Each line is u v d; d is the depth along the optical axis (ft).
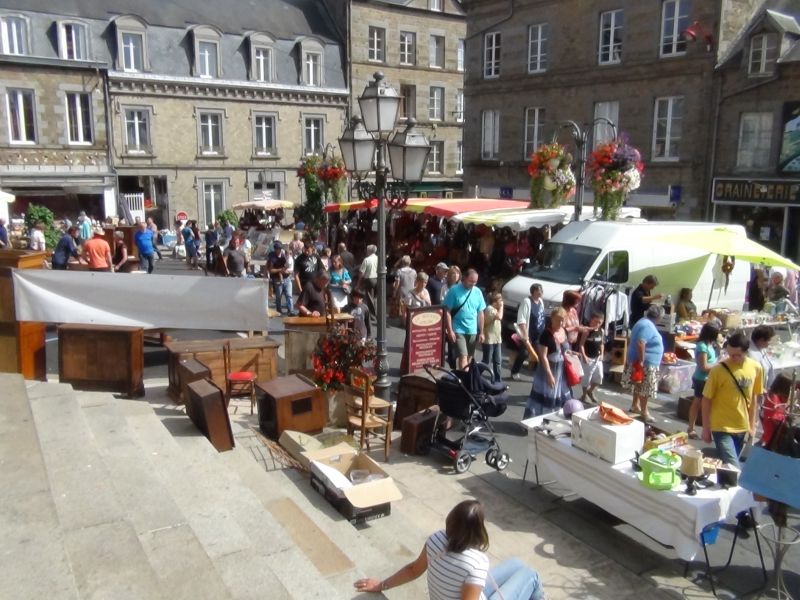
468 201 61.82
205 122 112.27
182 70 109.09
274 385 26.84
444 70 131.75
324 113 121.70
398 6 124.88
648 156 76.95
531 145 90.07
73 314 28.53
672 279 46.55
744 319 40.65
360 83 123.95
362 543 19.02
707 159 71.87
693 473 18.65
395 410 29.94
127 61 105.29
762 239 69.92
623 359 36.70
